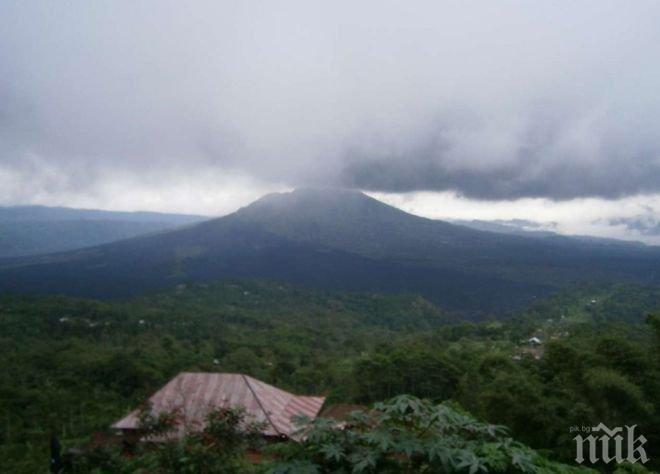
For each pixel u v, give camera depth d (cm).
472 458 295
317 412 1085
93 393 2556
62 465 620
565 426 848
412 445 301
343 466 314
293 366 3309
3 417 2084
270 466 339
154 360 3131
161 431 470
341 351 4266
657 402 877
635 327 2041
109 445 632
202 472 419
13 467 1247
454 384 1811
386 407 322
